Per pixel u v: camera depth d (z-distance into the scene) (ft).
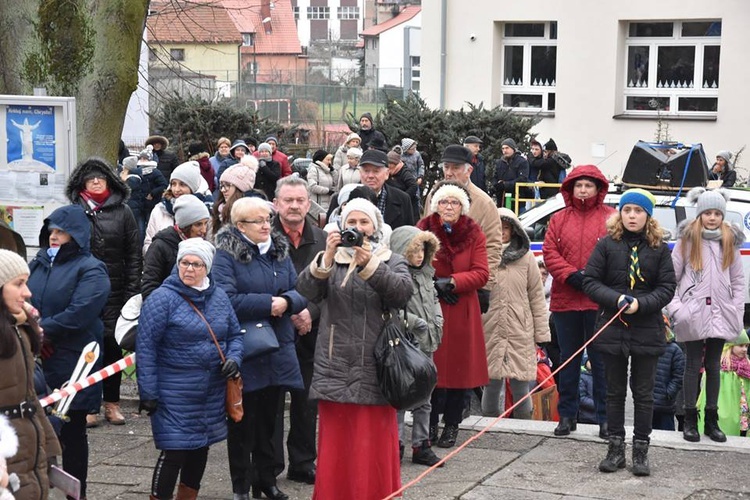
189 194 32.63
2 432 17.60
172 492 24.52
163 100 73.82
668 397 35.76
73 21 39.19
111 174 33.19
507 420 34.65
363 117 78.23
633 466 29.22
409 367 23.76
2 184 35.53
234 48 180.55
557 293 32.73
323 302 24.61
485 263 30.86
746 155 100.17
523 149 94.32
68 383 23.97
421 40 111.45
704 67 103.35
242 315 25.58
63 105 35.09
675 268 31.83
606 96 105.40
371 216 24.66
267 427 26.89
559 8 106.11
